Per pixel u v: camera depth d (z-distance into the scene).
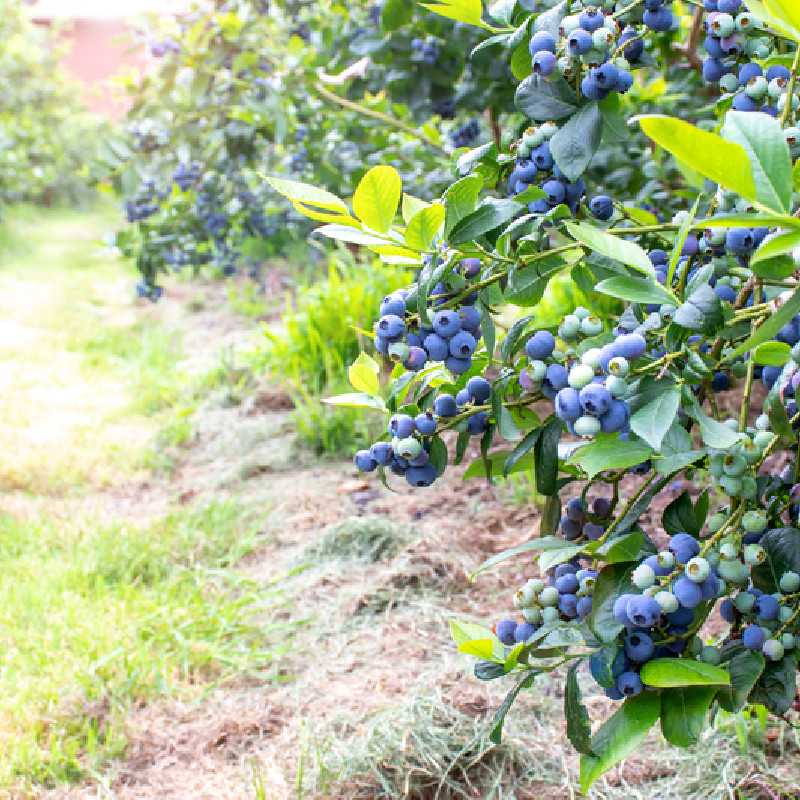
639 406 1.22
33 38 15.64
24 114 14.53
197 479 4.55
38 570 3.50
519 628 1.44
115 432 5.15
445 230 1.38
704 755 2.30
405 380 1.62
